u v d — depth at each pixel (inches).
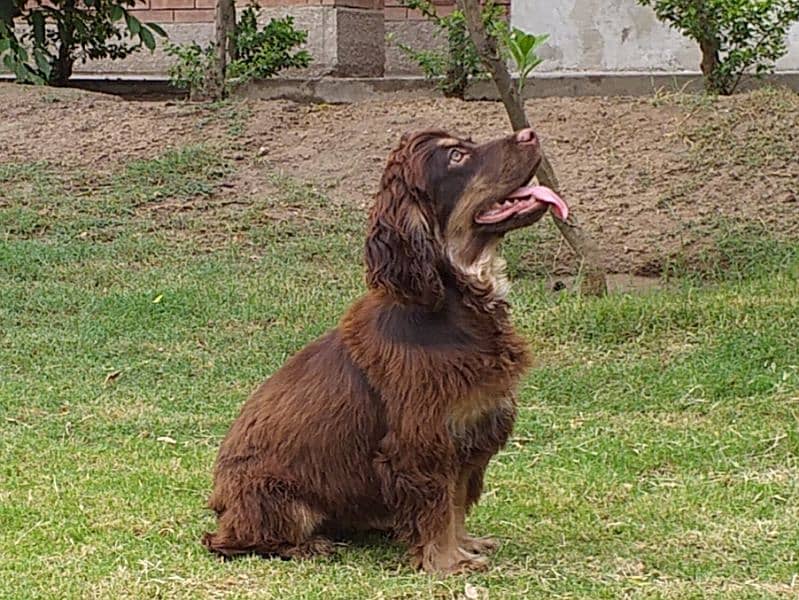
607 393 153.3
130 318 176.9
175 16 311.4
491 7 228.5
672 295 176.2
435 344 110.2
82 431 146.8
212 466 135.6
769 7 229.5
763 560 114.7
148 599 109.7
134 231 209.2
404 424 110.4
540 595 109.7
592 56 280.7
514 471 134.0
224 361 165.9
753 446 137.1
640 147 220.2
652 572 113.3
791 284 177.2
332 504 114.7
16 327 175.5
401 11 309.4
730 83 242.5
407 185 110.7
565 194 211.5
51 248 199.9
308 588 110.7
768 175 208.7
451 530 113.2
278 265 195.3
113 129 242.7
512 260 194.7
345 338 114.2
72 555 116.8
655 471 134.1
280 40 267.7
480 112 237.3
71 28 275.4
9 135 241.9
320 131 237.9
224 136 238.5
